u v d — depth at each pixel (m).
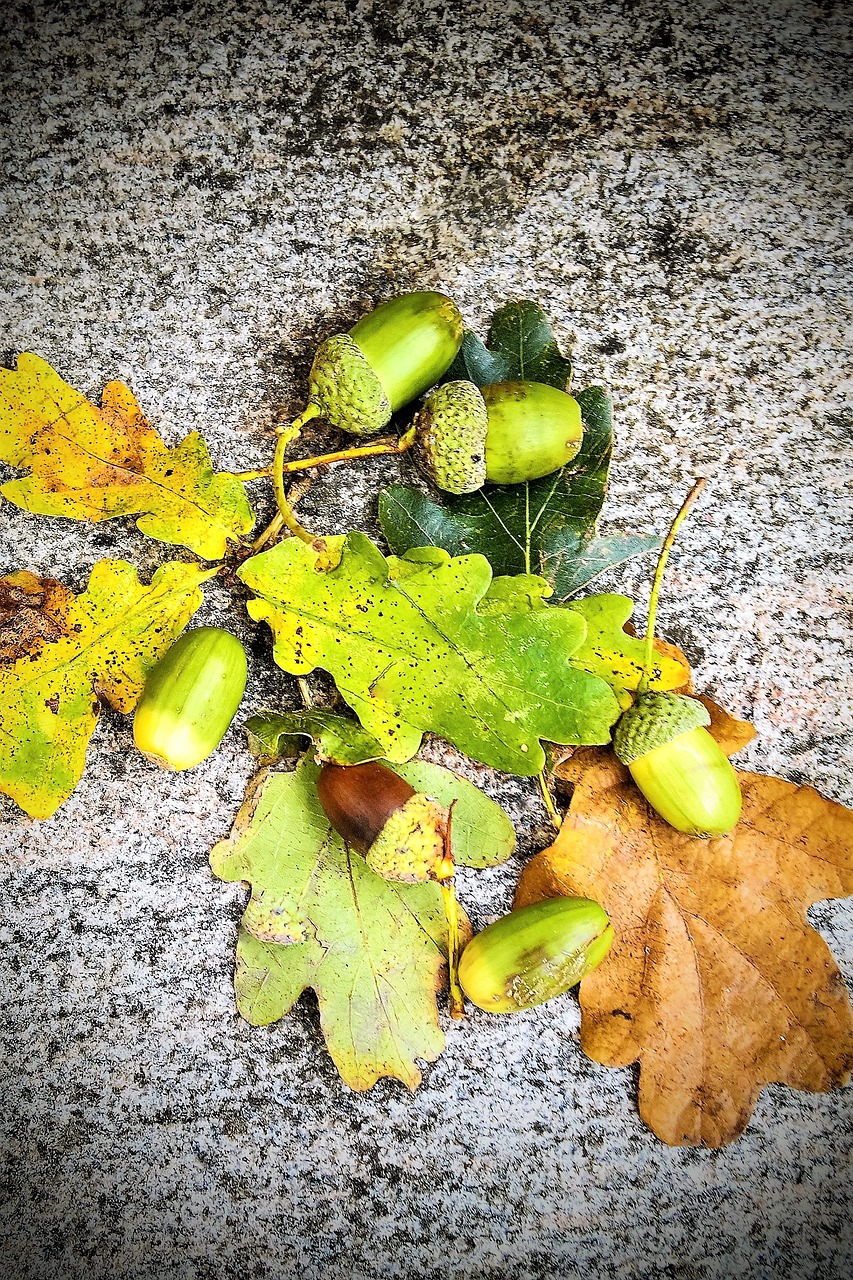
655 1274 0.30
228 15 0.31
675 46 0.31
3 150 0.31
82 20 0.31
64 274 0.31
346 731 0.28
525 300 0.30
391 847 0.27
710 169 0.31
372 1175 0.30
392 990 0.29
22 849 0.30
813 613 0.31
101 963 0.30
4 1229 0.30
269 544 0.30
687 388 0.31
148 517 0.29
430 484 0.30
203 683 0.27
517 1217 0.30
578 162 0.31
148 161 0.31
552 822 0.30
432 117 0.31
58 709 0.29
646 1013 0.29
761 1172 0.30
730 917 0.29
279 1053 0.30
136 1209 0.30
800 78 0.31
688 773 0.27
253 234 0.31
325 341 0.29
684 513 0.28
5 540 0.31
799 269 0.31
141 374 0.31
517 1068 0.30
